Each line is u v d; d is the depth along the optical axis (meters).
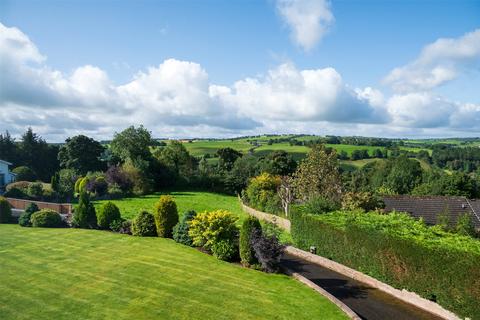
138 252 19.44
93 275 15.84
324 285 16.66
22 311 12.33
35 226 25.47
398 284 15.43
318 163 31.06
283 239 25.16
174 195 51.25
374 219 19.12
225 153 77.38
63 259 17.97
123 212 33.34
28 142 61.06
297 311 13.16
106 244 20.98
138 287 14.67
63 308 12.64
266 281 16.08
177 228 21.83
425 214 27.14
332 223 19.88
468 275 12.43
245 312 12.84
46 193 39.69
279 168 61.59
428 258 13.93
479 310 12.09
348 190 31.64
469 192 43.78
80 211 25.30
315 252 21.12
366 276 17.11
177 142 70.50
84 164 56.97
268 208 34.12
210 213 19.27
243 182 58.91
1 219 26.77
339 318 12.77
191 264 17.77
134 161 54.69
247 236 17.75
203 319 12.20
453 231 22.42
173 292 14.30
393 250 15.57
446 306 13.28
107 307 12.81
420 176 54.97
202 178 60.75
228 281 15.76
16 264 17.05
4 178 46.91
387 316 13.52
